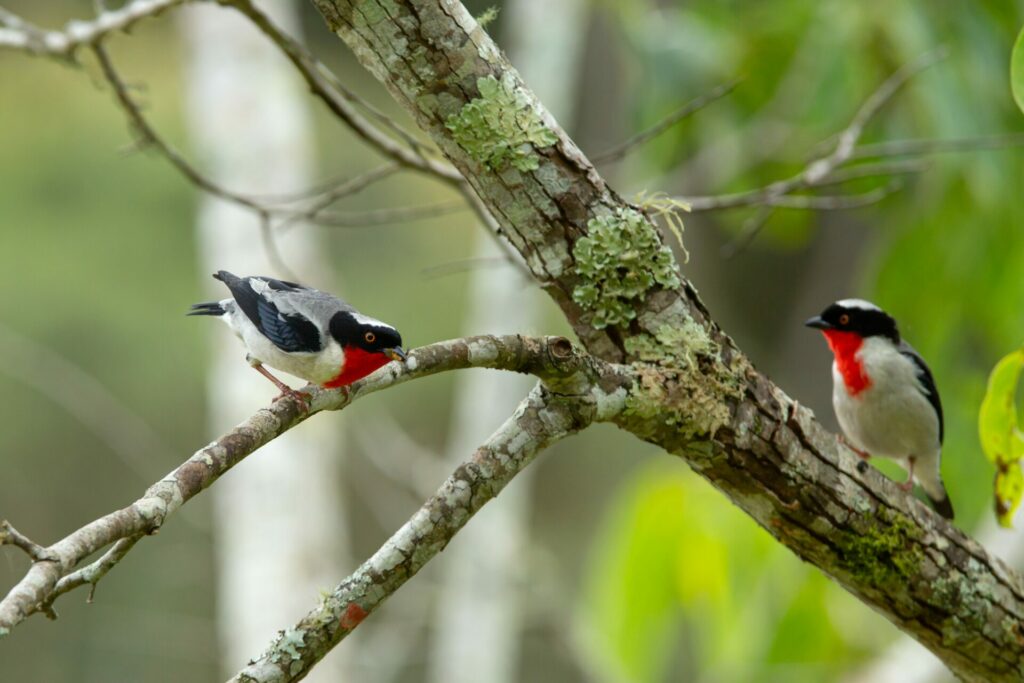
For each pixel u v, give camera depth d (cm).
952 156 1102
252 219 1400
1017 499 719
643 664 1217
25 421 1977
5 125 2069
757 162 1322
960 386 1184
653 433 626
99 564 470
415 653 1842
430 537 561
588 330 637
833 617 1195
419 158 869
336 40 2209
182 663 1881
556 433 585
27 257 1986
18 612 412
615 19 1328
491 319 1541
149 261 2022
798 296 2048
